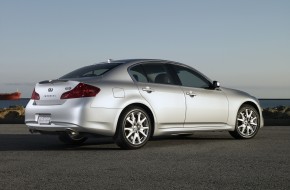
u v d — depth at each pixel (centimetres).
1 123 1528
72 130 613
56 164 513
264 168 476
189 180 415
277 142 730
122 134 633
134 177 430
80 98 613
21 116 1945
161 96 680
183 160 534
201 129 730
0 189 385
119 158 557
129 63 683
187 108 708
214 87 759
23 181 416
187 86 728
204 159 541
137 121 652
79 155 589
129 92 646
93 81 629
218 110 748
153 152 612
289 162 516
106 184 400
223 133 920
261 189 378
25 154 605
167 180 416
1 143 759
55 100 633
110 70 660
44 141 795
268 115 1568
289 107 2044
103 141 788
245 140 769
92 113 610
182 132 709
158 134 680
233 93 786
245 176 432
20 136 902
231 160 532
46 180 420
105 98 622
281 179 418
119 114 630
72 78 653
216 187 386
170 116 688
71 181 414
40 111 644
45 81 654
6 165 508
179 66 741
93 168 483
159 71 707
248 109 795
